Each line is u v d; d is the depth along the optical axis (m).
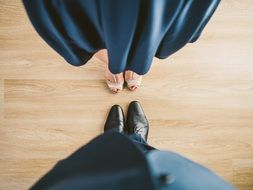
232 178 1.33
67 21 0.69
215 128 1.34
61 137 1.32
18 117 1.31
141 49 0.76
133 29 0.67
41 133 1.31
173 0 0.63
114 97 1.33
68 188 0.56
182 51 1.34
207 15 0.72
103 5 0.61
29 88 1.32
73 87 1.33
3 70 1.32
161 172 0.51
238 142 1.34
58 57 1.33
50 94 1.32
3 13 1.32
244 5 1.34
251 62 1.35
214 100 1.34
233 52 1.35
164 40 0.80
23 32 1.32
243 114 1.34
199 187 0.56
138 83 1.28
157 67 1.33
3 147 1.30
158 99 1.33
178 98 1.34
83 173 0.56
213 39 1.34
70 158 0.68
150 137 1.33
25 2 0.65
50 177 0.65
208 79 1.34
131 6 0.61
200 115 1.34
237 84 1.35
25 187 1.30
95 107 1.33
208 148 1.33
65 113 1.32
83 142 1.32
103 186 0.53
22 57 1.32
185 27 0.74
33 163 1.30
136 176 0.49
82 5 0.65
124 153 0.55
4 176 1.30
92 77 1.33
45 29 0.73
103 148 0.62
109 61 0.81
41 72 1.33
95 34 0.78
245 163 1.33
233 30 1.35
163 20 0.68
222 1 1.34
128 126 1.32
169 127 1.33
